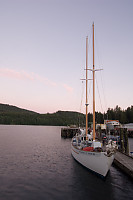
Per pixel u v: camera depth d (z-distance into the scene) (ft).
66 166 70.13
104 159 50.16
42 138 200.34
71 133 239.09
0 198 39.60
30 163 75.36
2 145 129.49
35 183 50.31
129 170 55.21
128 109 419.13
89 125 259.80
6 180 52.21
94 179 53.72
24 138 191.31
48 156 92.63
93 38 72.38
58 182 51.24
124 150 90.38
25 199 39.40
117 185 49.06
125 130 88.43
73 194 42.63
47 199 39.58
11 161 78.07
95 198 40.57
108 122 255.09
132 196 42.16
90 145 67.77
